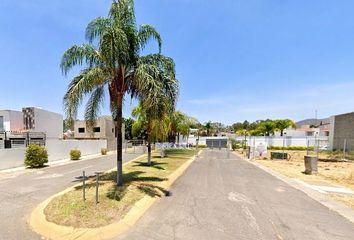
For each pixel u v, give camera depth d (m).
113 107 10.83
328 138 43.03
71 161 23.17
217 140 62.00
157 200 8.32
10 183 11.77
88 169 17.08
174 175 13.51
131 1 9.74
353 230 6.00
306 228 6.06
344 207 7.99
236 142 51.50
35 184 11.48
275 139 50.28
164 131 19.28
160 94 9.09
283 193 9.85
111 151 40.03
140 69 9.08
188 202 8.13
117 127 10.02
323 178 14.24
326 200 8.88
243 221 6.45
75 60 9.55
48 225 5.85
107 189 8.99
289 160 26.53
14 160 17.98
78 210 6.55
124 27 9.65
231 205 7.91
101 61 9.74
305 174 15.87
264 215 6.98
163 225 6.06
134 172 13.98
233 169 17.39
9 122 31.34
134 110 18.39
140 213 6.87
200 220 6.46
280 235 5.61
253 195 9.36
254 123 98.75
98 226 5.72
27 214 6.96
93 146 32.78
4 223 6.24
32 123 32.25
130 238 5.30
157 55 10.27
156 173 13.75
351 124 34.25
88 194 8.22
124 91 10.08
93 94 10.51
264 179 13.27
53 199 7.91
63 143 25.14
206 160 24.41
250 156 28.78
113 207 6.86
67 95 9.38
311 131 68.62
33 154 18.16
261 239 5.38
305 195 9.60
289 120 67.75
